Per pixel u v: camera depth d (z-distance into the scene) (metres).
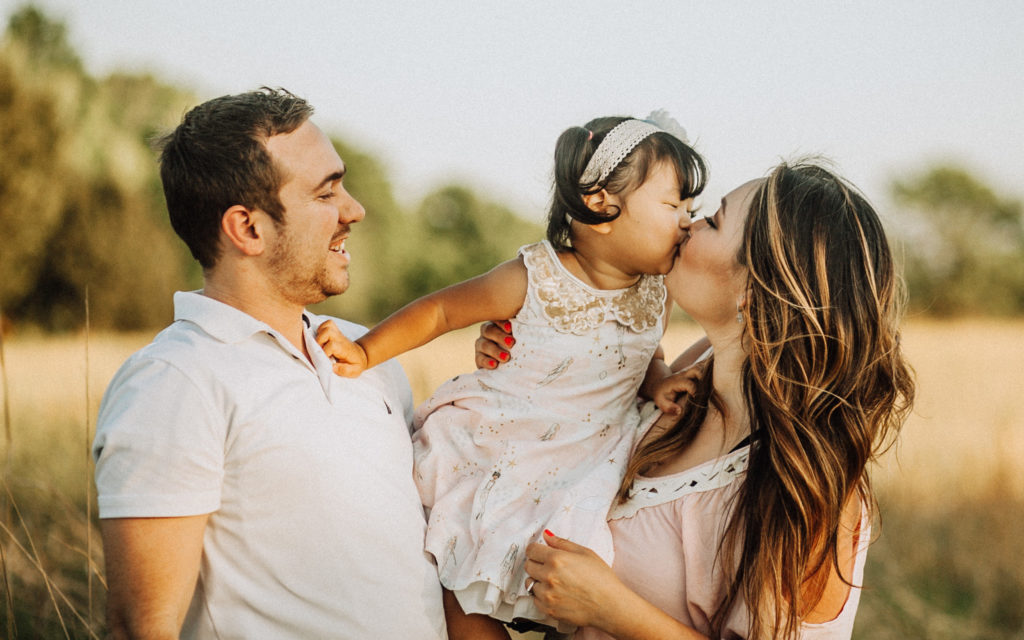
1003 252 23.08
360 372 1.86
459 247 28.78
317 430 1.62
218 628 1.57
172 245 13.63
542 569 1.59
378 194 25.55
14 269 12.84
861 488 1.67
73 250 13.05
